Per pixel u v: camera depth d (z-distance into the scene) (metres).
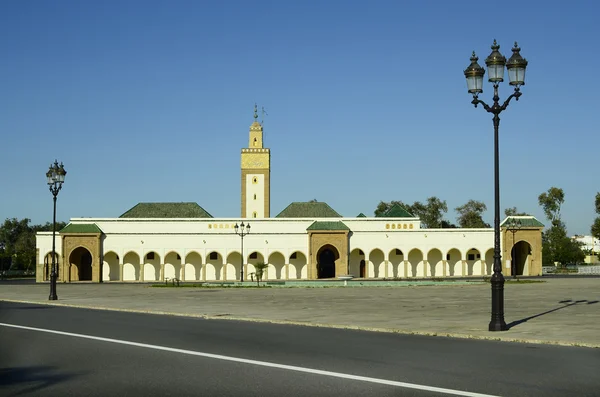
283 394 11.38
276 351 16.52
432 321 24.45
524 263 91.19
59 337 20.19
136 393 11.62
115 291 55.81
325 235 87.31
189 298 43.19
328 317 26.67
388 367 13.92
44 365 14.77
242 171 100.44
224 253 88.00
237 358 15.38
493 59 21.31
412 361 14.72
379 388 11.74
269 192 100.81
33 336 20.56
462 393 11.23
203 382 12.52
